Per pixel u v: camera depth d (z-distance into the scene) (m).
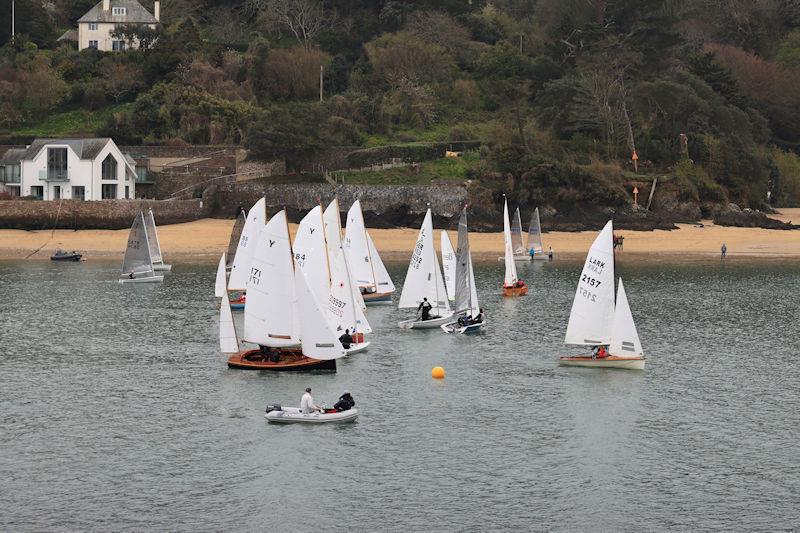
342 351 90.25
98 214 192.38
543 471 66.62
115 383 86.50
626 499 62.22
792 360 97.25
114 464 67.31
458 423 76.06
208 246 186.00
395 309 127.31
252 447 70.62
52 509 60.41
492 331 111.12
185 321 115.88
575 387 86.25
